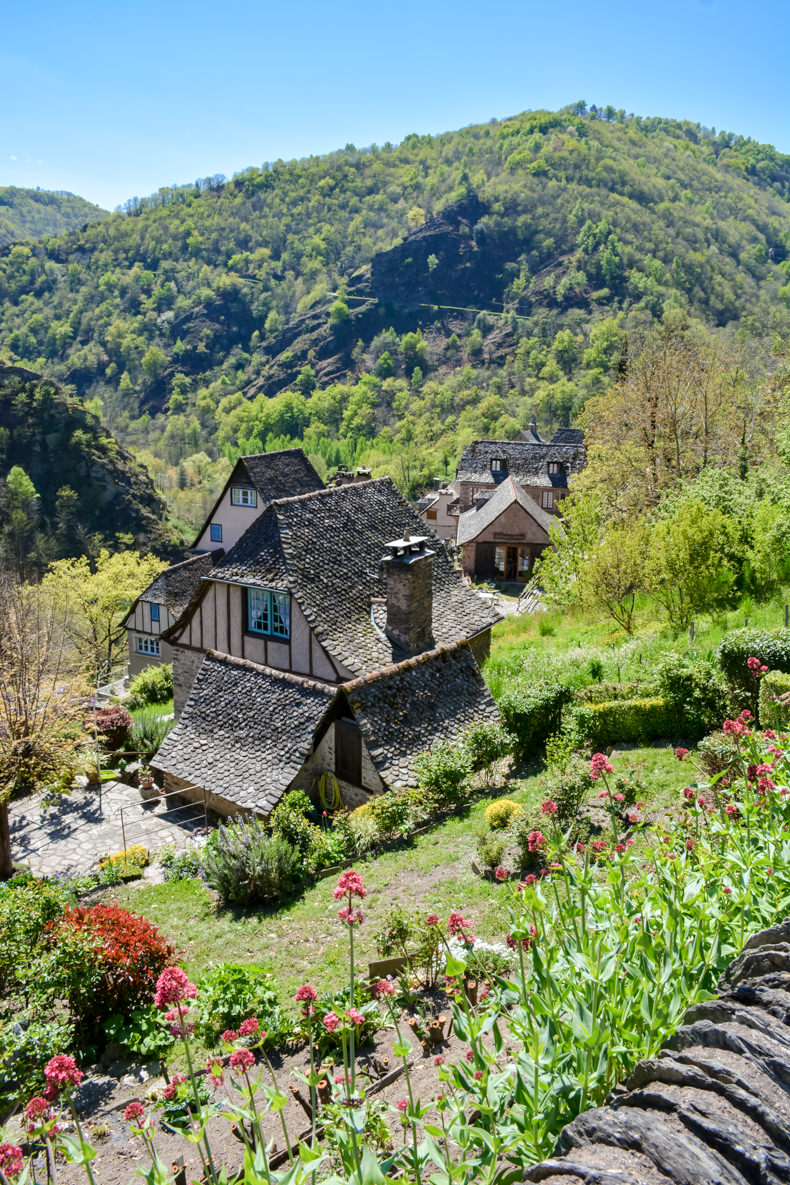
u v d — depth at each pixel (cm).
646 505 3412
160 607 3947
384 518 2250
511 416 12950
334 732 1716
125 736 2273
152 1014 1010
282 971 1062
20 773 1634
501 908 1046
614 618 2427
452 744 1634
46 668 1917
